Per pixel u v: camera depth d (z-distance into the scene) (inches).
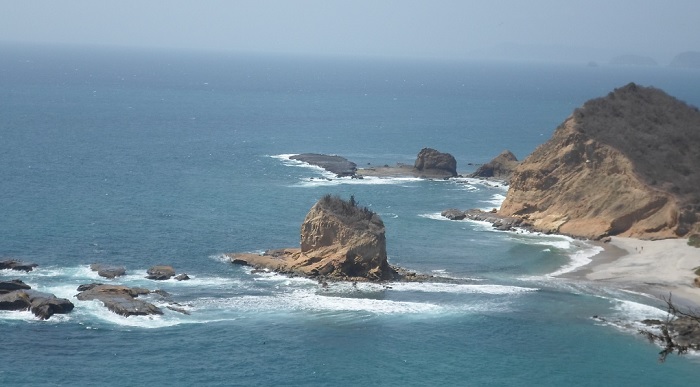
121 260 3887.8
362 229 3779.5
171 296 3422.7
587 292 3649.1
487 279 3816.4
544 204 4904.0
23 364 2728.8
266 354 2915.8
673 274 3890.3
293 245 4303.6
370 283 3673.7
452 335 3142.2
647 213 4564.5
